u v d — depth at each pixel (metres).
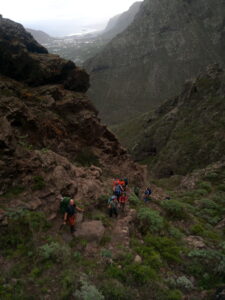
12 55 19.22
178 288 8.38
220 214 18.17
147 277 8.11
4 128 11.22
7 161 10.32
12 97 15.33
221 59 186.12
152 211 12.80
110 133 24.59
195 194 23.47
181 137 59.81
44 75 20.86
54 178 11.20
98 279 7.75
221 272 9.29
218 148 48.19
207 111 60.97
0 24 23.38
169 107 85.81
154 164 63.22
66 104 20.06
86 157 19.05
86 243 9.10
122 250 9.21
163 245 10.55
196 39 199.25
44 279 7.36
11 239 8.30
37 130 15.38
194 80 76.50
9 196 9.57
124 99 185.62
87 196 11.84
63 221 9.68
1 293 6.64
